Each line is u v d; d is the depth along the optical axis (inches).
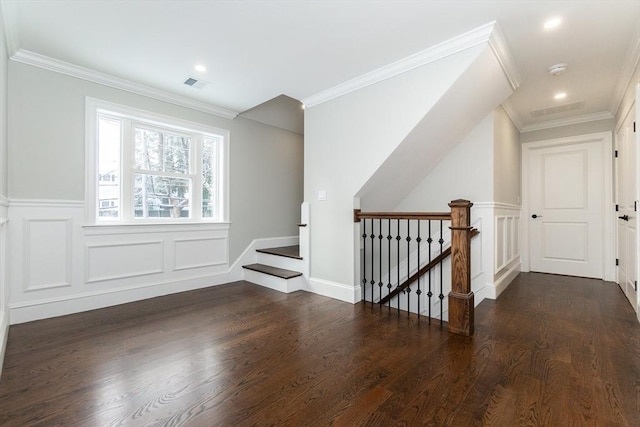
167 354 76.9
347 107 122.3
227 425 51.4
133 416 53.4
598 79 119.7
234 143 157.4
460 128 124.0
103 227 114.5
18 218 96.4
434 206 145.6
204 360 73.8
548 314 105.8
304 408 55.8
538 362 71.7
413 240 152.2
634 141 108.3
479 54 89.1
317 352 77.9
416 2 74.8
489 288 126.0
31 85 99.1
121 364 71.7
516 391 60.3
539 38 91.4
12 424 51.1
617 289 139.3
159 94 127.0
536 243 179.9
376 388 61.9
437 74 97.0
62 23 82.1
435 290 145.4
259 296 129.8
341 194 125.3
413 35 89.0
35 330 91.6
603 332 89.3
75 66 105.6
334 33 87.7
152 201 131.1
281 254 150.6
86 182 110.9
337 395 59.6
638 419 51.9
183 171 141.6
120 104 118.3
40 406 55.9
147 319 101.9
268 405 56.7
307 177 138.6
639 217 94.6
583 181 166.6
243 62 104.2
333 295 127.6
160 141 133.7
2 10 72.6
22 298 97.3
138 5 75.0
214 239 149.3
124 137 122.3
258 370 69.1
